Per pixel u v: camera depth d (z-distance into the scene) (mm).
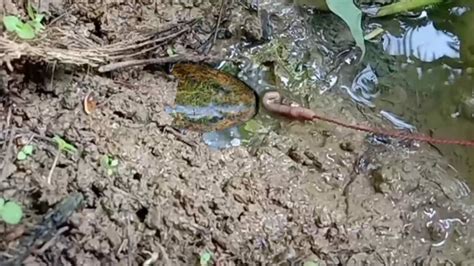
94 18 335
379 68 354
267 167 314
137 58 329
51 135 299
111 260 274
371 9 367
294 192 307
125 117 315
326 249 294
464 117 340
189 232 287
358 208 306
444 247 303
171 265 279
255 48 352
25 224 269
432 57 358
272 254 290
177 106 325
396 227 303
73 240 272
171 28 343
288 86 345
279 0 364
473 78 351
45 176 286
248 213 297
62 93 310
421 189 313
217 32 350
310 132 329
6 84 301
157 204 290
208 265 282
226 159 313
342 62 353
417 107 343
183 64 338
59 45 313
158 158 305
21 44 298
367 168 320
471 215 311
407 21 366
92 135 303
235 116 328
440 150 329
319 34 359
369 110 341
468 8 368
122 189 291
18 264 260
